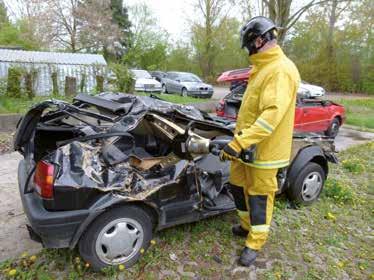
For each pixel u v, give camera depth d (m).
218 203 3.74
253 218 3.16
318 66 28.03
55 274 2.91
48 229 2.61
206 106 12.02
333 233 3.90
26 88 10.51
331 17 26.64
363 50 26.75
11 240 3.37
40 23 29.59
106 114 3.26
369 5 25.16
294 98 2.88
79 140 2.85
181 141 3.33
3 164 5.47
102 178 2.79
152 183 3.05
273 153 2.94
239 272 3.11
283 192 4.47
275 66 2.74
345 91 27.66
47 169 2.62
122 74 11.49
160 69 35.81
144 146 3.89
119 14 36.22
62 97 10.90
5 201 4.17
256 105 2.89
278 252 3.46
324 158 4.47
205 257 3.28
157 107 3.37
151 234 3.15
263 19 2.78
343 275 3.20
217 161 4.18
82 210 2.70
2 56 14.36
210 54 34.88
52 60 14.89
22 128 3.39
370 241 3.82
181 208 3.27
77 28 30.89
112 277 2.91
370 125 11.69
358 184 5.61
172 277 2.98
